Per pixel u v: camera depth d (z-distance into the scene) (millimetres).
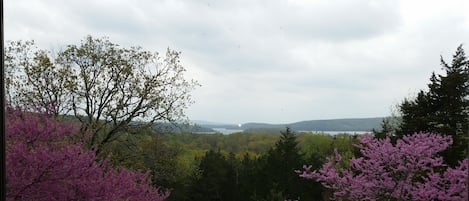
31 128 3504
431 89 4703
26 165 3260
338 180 3914
